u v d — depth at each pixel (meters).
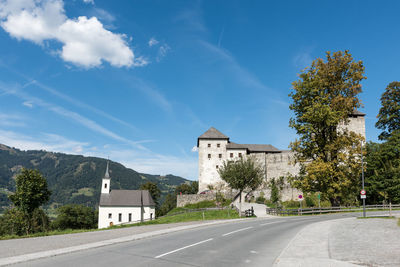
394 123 57.41
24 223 55.53
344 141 34.72
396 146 49.34
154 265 9.29
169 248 12.56
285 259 9.81
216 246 13.05
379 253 10.35
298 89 36.91
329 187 34.56
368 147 56.59
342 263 9.01
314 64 37.34
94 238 16.09
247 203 61.88
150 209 85.12
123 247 12.95
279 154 73.12
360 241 13.12
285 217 34.56
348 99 34.72
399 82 57.50
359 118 67.62
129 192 86.31
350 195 46.09
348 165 34.78
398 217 25.23
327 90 36.84
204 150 78.00
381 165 49.44
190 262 9.75
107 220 81.56
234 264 9.50
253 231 18.88
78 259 10.23
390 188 44.59
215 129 81.69
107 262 9.72
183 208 66.81
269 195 61.50
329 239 14.04
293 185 36.97
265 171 74.06
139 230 20.59
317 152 36.09
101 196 84.12
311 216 34.00
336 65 36.16
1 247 12.90
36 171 57.78
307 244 12.77
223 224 25.55
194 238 15.87
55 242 14.51
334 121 33.81
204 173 76.94
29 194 55.12
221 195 66.44
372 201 48.31
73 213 98.81
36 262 9.73
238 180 41.88
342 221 23.23
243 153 77.69
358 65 35.56
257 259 10.27
